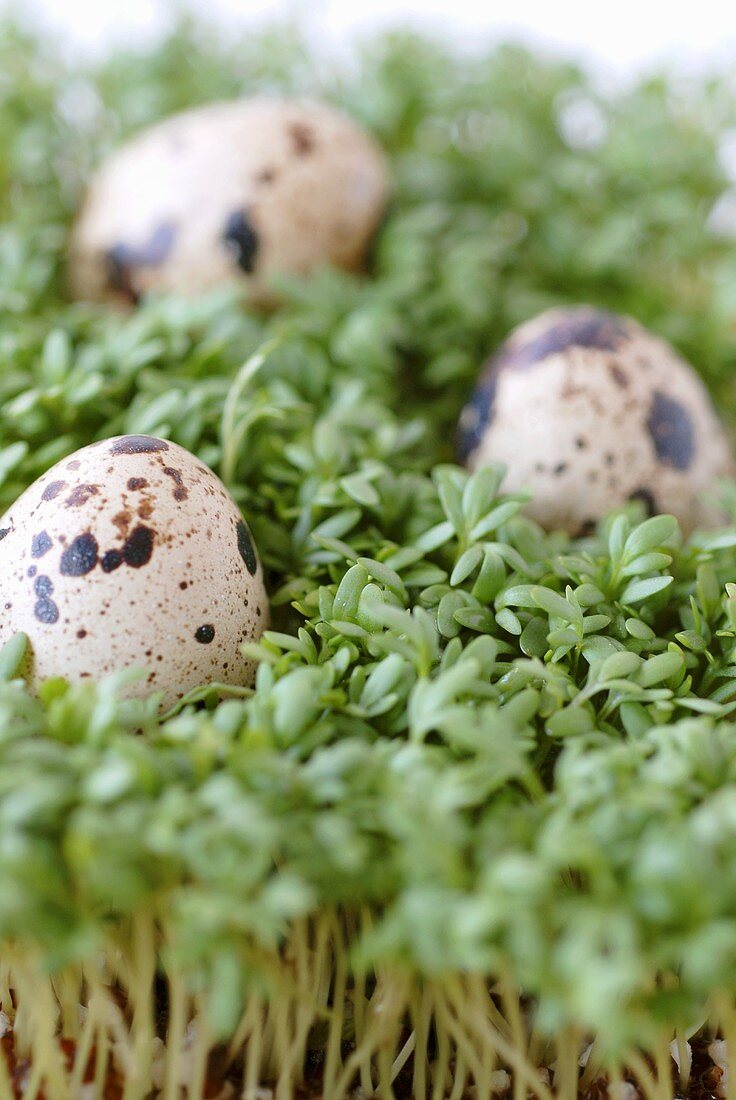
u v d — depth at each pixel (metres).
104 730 0.14
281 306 0.20
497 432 0.18
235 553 0.16
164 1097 0.15
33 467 0.17
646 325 0.21
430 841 0.14
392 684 0.15
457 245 0.21
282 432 0.18
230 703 0.15
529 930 0.14
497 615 0.16
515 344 0.18
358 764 0.14
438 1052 0.15
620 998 0.14
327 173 0.20
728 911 0.14
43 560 0.15
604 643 0.16
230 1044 0.15
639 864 0.14
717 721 0.16
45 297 0.21
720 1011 0.15
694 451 0.18
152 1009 0.16
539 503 0.18
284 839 0.14
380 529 0.17
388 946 0.14
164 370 0.18
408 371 0.20
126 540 0.15
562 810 0.14
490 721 0.15
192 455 0.16
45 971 0.14
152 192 0.20
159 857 0.14
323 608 0.16
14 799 0.14
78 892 0.14
